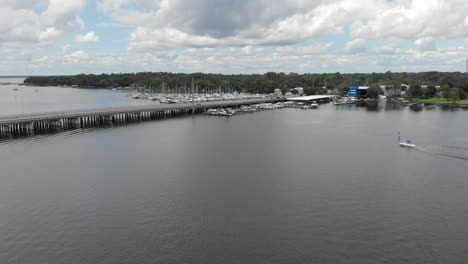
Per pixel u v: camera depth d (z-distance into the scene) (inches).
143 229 2149.4
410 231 2138.3
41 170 3280.0
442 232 2130.9
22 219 2276.1
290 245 1971.0
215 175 3159.5
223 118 7209.6
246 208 2442.2
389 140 4798.2
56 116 5536.4
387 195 2699.3
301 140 4788.4
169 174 3176.7
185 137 4980.3
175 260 1835.6
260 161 3644.2
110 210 2406.5
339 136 5098.4
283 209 2426.2
